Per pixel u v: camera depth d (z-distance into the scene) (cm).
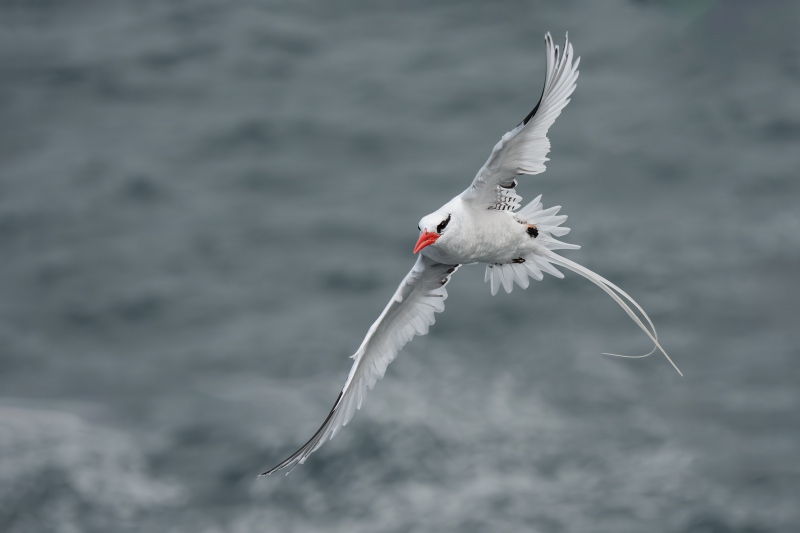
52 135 3275
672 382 2027
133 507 1777
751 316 2206
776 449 1828
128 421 1997
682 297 2295
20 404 2045
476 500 1747
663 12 3934
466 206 954
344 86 3512
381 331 1058
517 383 2039
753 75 3409
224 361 2180
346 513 1758
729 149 2972
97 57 3819
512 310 2286
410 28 3972
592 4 4044
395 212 2728
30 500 1777
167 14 4203
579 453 1848
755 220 2597
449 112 3275
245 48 3859
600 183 2828
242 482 1844
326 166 3000
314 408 2000
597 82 3450
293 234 2650
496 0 4131
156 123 3325
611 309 2273
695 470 1794
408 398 1988
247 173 2980
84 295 2438
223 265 2534
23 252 2623
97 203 2844
